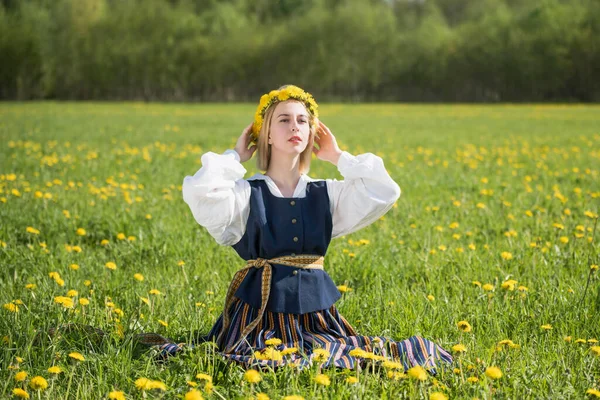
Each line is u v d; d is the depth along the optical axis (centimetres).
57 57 7112
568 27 7000
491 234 627
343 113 4144
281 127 338
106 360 304
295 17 8275
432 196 844
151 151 1495
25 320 344
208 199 318
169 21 7431
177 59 7388
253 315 324
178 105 5553
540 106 5619
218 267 502
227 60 7406
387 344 314
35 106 4628
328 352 293
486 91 7469
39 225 632
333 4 8856
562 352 321
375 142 1864
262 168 349
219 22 7906
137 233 609
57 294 412
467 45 7362
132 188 868
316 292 328
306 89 7794
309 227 330
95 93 7406
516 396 274
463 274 471
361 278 476
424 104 6538
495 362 305
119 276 471
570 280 446
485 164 1248
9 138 1758
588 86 6956
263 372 291
